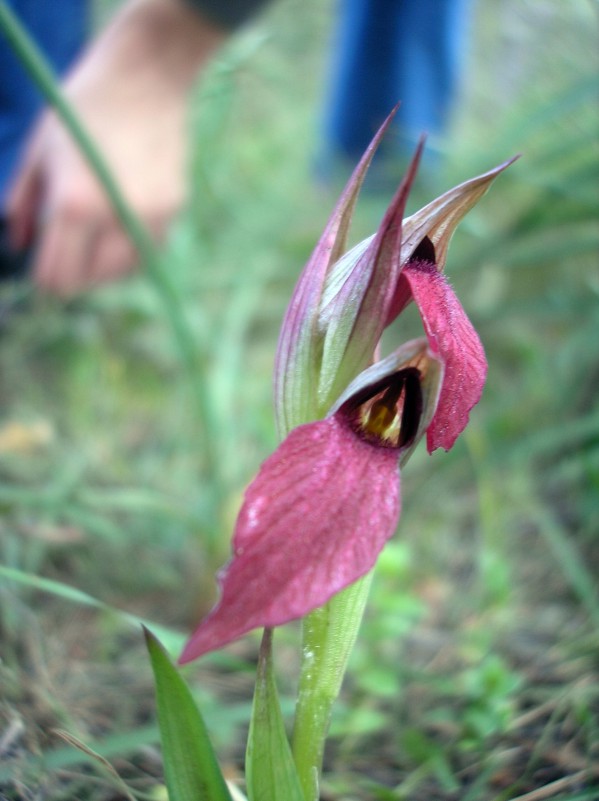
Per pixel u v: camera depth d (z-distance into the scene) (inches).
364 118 14.7
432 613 8.4
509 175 10.7
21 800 4.6
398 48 14.1
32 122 12.9
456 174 12.1
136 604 8.7
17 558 8.0
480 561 8.7
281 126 21.2
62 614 8.1
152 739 5.3
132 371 14.0
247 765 4.0
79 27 13.8
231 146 19.5
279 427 4.2
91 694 6.7
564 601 8.2
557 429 9.6
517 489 10.0
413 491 10.4
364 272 3.9
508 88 16.1
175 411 12.5
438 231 4.2
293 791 3.9
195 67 11.4
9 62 12.5
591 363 10.8
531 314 11.8
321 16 19.7
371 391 3.7
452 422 3.9
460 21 14.4
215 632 3.1
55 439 11.0
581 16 13.2
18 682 5.7
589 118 12.4
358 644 7.5
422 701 6.9
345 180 15.5
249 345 14.2
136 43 11.0
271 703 3.8
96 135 11.0
